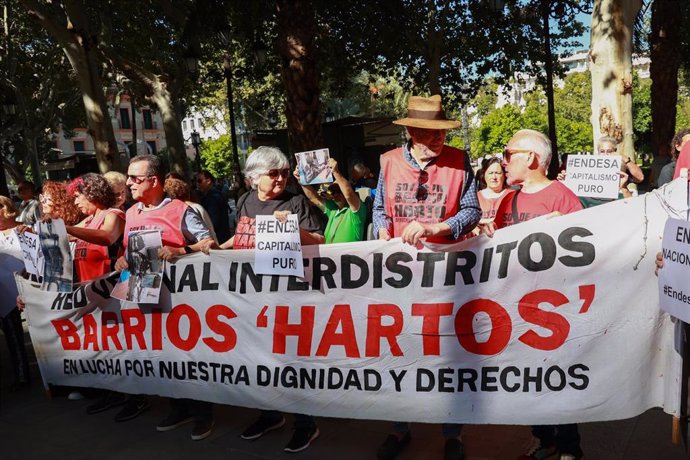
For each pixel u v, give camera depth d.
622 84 7.52
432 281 3.12
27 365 4.93
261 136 16.11
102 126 11.12
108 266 4.30
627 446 3.24
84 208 4.23
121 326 4.03
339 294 3.31
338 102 43.69
